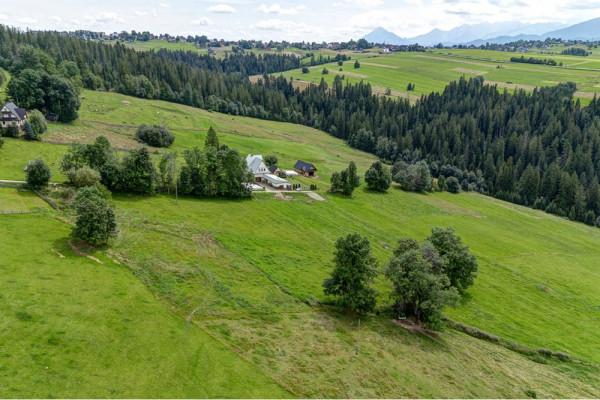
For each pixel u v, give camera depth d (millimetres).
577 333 72562
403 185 156750
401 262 65375
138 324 47875
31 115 115625
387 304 69375
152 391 38562
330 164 173625
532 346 65812
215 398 39531
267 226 93500
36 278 51781
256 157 137500
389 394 46344
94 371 39219
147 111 191125
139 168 94625
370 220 114500
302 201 117562
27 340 40719
